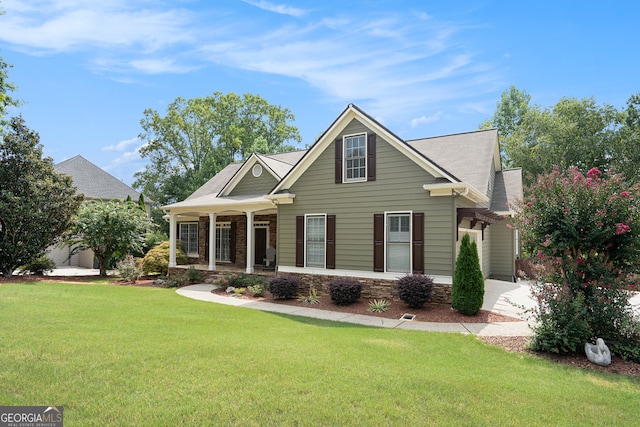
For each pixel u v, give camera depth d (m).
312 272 13.11
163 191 37.16
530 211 7.59
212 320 8.59
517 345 7.25
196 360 5.47
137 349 5.88
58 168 28.16
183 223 21.72
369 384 4.80
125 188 29.94
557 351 6.65
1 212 16.12
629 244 6.86
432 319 9.48
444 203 10.86
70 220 17.73
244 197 17.05
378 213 11.92
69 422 3.65
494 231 16.86
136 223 19.31
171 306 10.49
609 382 5.48
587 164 27.97
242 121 41.66
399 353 6.33
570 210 7.06
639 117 28.95
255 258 18.62
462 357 6.32
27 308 8.80
